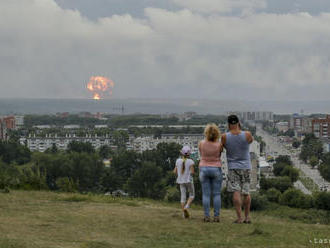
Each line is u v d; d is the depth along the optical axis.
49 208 22.66
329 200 106.00
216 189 20.64
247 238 16.88
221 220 21.31
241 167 20.11
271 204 107.69
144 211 23.19
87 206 24.19
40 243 14.32
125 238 16.28
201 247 15.16
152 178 151.75
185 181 22.08
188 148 22.39
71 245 14.41
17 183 35.31
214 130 20.39
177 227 18.91
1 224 17.44
